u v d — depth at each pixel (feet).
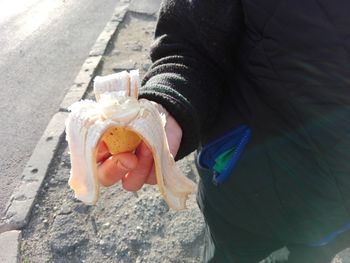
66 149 3.74
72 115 0.96
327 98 1.18
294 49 1.15
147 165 0.97
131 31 6.02
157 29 1.36
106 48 5.53
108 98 0.95
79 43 5.77
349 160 1.27
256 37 1.22
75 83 4.79
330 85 1.15
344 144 1.24
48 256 2.80
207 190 1.69
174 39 1.29
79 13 6.64
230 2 1.22
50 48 5.65
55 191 3.28
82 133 0.93
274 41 1.18
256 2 1.16
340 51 1.10
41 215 3.08
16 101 4.59
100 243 2.84
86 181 0.94
